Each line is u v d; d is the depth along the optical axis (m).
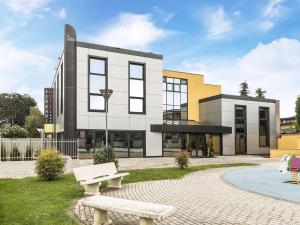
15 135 26.52
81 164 20.19
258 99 37.34
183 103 37.47
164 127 29.06
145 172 15.77
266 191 10.85
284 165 14.17
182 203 8.70
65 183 11.69
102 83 26.81
